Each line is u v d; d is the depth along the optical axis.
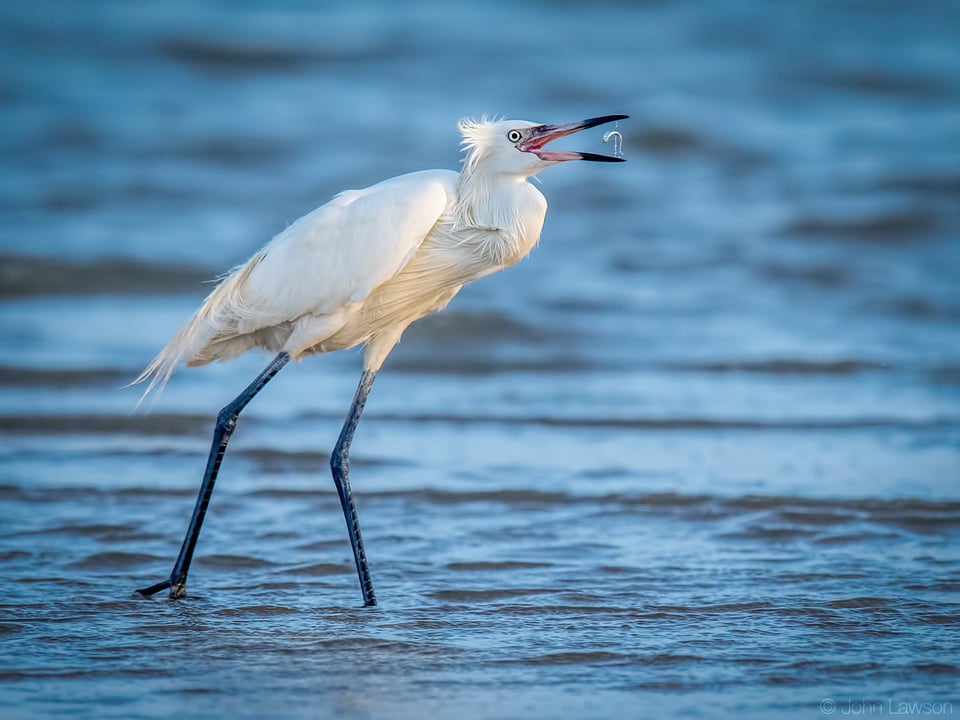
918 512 10.98
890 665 7.42
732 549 10.02
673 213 26.19
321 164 29.33
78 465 12.47
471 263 9.12
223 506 11.18
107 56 38.06
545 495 11.48
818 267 22.47
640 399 15.45
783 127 33.06
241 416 14.58
